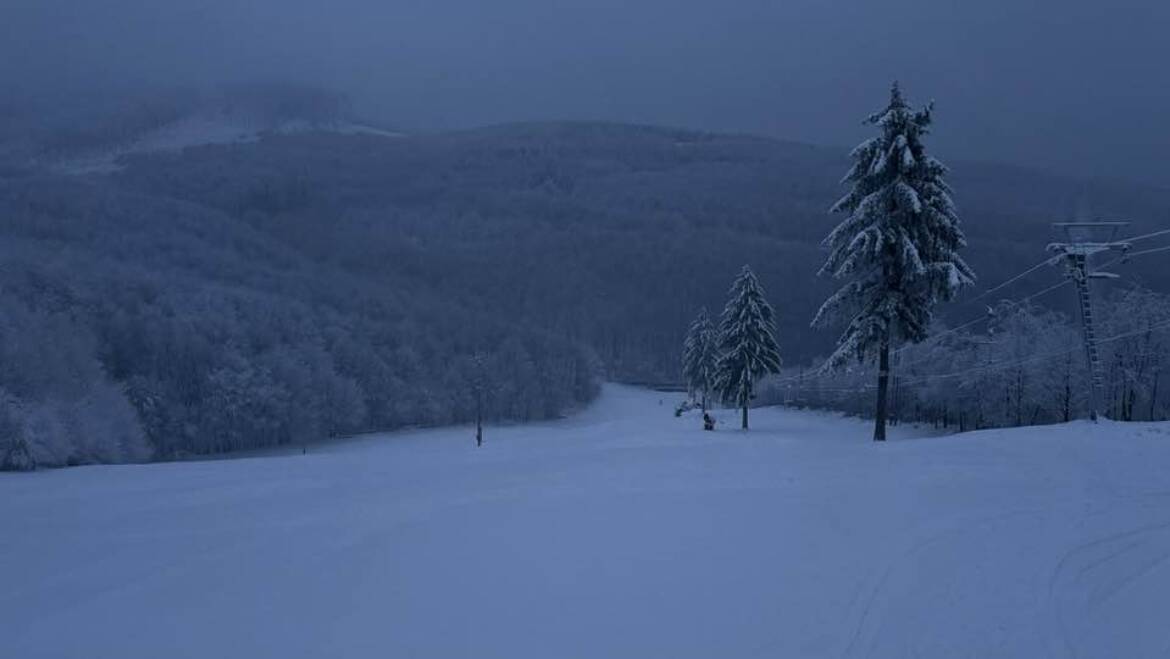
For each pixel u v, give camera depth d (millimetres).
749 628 7922
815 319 30062
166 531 13906
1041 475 15633
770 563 10062
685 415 84875
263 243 125188
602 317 168375
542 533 12195
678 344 163625
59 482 23031
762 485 15930
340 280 119125
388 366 95625
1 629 8555
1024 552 10203
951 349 61281
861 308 29547
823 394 87875
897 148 27797
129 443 61344
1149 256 51562
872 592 8812
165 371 72875
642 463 20641
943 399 61219
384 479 20078
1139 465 16359
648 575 9758
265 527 13680
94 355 66625
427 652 7551
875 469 17219
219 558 11359
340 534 12719
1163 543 10562
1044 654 7098
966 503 13219
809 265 174375
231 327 80062
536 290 174000
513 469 20828
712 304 168750
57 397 57094
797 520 12414
